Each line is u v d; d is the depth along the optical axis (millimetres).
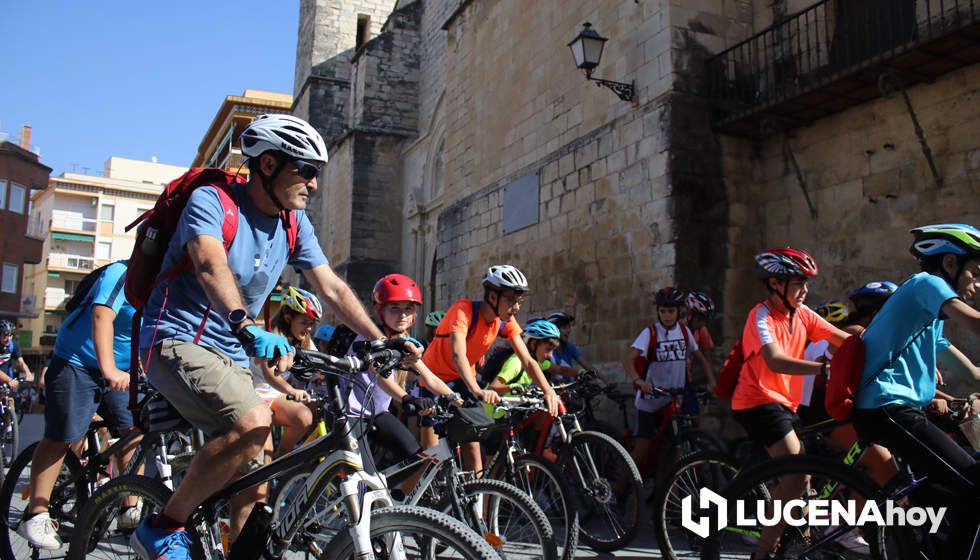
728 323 8961
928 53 6883
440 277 15352
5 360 9078
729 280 9086
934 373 3295
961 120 7184
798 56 9109
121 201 62219
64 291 59406
